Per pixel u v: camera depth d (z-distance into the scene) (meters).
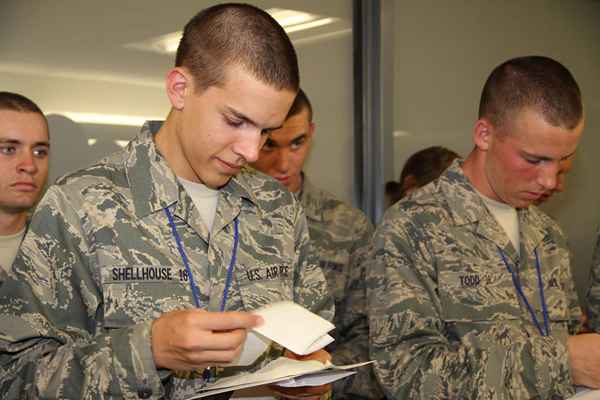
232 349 1.01
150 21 2.45
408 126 3.12
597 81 3.95
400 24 3.07
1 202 1.96
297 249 1.46
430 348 1.44
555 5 3.76
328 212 2.38
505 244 1.62
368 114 2.99
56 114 2.26
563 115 1.45
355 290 2.27
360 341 2.17
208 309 1.27
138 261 1.24
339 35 2.92
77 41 2.29
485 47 3.44
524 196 1.56
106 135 2.37
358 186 3.01
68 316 1.19
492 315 1.55
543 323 1.61
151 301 1.22
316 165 2.86
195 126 1.18
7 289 1.16
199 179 1.34
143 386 1.08
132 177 1.30
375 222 3.00
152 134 1.37
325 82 2.88
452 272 1.56
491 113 1.57
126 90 2.40
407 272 1.52
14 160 1.96
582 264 3.93
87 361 1.09
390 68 2.97
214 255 1.30
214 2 2.59
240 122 1.15
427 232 1.57
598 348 1.41
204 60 1.16
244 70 1.12
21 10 2.19
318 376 1.14
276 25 1.19
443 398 1.38
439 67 3.24
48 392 1.09
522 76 1.50
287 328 1.11
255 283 1.33
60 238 1.20
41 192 2.25
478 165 1.66
